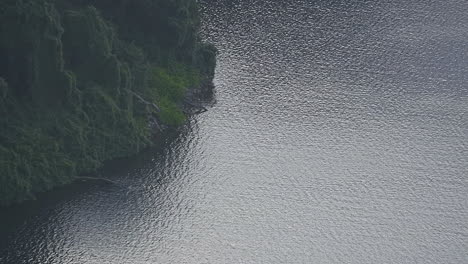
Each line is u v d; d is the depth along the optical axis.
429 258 187.12
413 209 198.62
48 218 190.62
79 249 184.62
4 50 197.12
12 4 196.12
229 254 185.88
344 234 191.62
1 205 191.38
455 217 197.12
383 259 186.50
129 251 185.25
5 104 197.38
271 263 184.50
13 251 183.25
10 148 193.62
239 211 195.88
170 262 183.12
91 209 193.50
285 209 197.12
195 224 192.12
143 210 194.50
